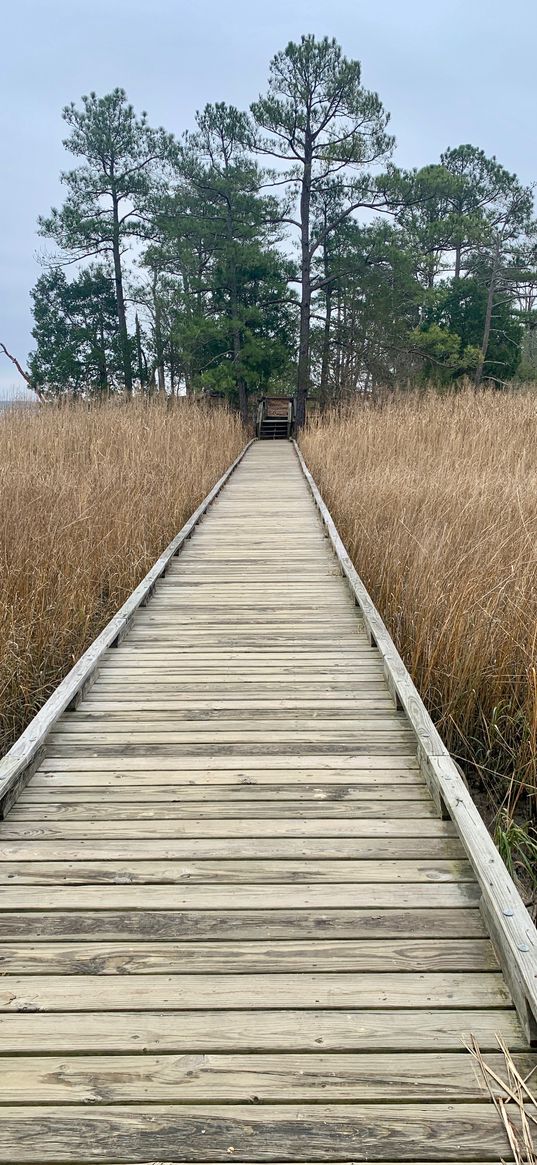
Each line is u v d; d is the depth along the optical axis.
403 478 7.59
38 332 27.58
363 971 2.06
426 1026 1.89
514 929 2.02
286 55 20.27
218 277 24.81
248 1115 1.67
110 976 2.04
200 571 6.46
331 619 5.13
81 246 25.09
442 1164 1.59
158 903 2.31
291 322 26.42
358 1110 1.69
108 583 5.94
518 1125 1.65
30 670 4.43
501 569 4.65
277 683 4.03
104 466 8.38
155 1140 1.62
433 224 23.72
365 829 2.70
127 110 24.16
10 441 9.93
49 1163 1.59
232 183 22.14
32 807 2.85
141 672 4.21
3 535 5.43
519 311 30.16
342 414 17.55
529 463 8.96
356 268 22.52
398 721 3.57
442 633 4.11
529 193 27.09
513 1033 1.87
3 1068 1.78
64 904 2.30
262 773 3.09
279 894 2.35
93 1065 1.79
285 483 12.20
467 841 2.39
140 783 3.02
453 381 27.47
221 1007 1.94
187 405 18.36
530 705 3.61
